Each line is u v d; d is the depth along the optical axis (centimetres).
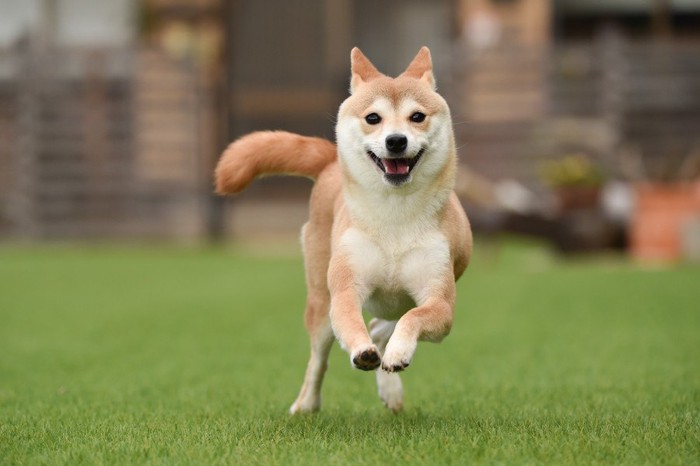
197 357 886
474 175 2216
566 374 777
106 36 2448
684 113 2162
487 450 491
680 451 491
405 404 673
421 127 571
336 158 640
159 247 2156
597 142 2136
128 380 769
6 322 1114
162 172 2252
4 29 2419
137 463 483
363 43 2464
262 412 634
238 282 1512
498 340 971
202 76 2272
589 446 500
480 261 1798
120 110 2247
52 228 2248
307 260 626
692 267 1631
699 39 2533
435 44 2430
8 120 2241
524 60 2225
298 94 2473
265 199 2519
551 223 1761
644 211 1791
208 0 2422
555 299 1273
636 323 1060
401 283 572
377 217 569
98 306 1251
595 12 2556
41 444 532
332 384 751
